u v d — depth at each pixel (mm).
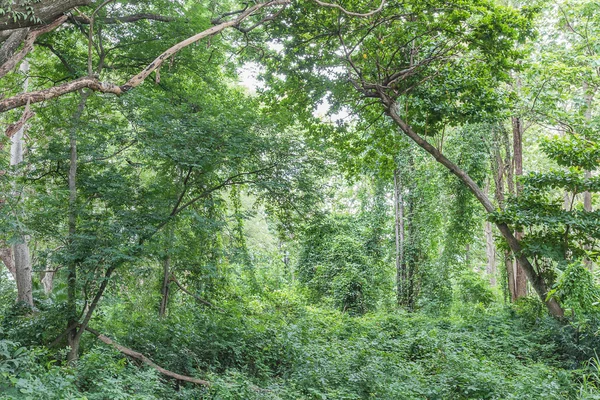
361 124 19484
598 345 13234
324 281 26391
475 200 26219
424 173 25859
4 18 7141
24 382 6535
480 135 23953
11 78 14750
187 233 14656
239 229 15852
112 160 12297
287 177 13125
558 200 16484
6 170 10047
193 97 14508
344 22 14758
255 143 12633
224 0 15977
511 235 17344
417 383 10867
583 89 22984
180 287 16016
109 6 14031
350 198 33344
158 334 12820
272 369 12695
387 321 19125
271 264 30656
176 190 12445
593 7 20469
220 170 13094
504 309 19344
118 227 10750
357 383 10695
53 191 10930
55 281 13578
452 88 17156
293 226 15117
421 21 14914
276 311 18500
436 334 15922
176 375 10867
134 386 8414
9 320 12219
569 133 19562
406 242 26797
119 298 11352
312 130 18344
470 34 15109
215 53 16109
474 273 27375
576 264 14055
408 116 18719
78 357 10703
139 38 14828
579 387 10719
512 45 15469
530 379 10609
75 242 10352
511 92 18375
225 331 13602
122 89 7789
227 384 9586
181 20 14672
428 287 25344
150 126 11211
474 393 10344
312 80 16656
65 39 14734
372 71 17406
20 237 9773
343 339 16375
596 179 15523
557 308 16438
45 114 12414
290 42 15711
